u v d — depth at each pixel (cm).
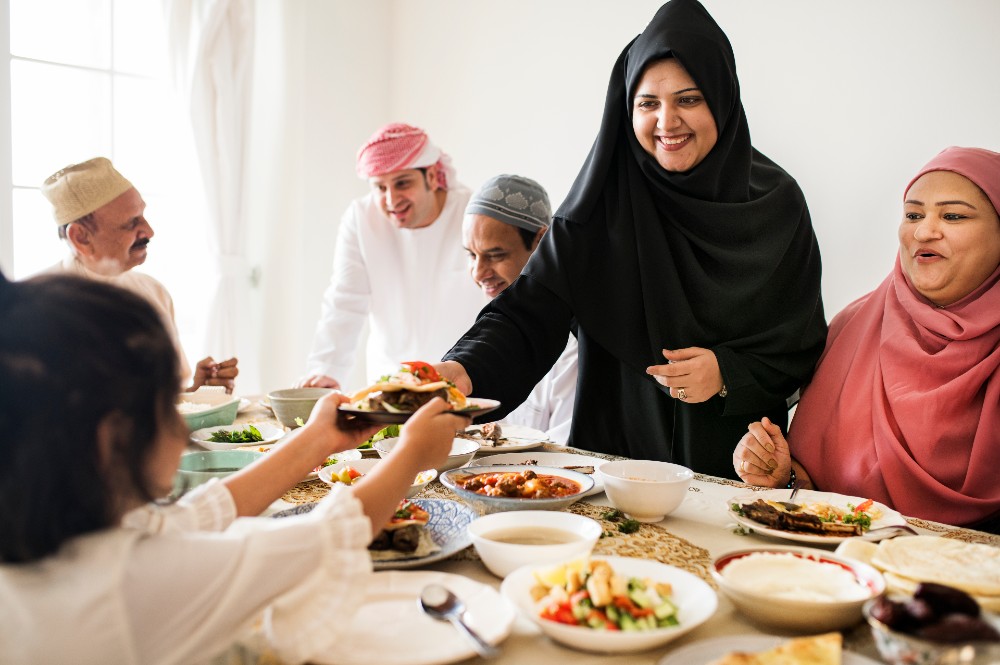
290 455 110
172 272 392
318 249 415
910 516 161
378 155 303
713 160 189
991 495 156
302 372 410
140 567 69
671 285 189
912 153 267
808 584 96
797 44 290
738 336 190
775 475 161
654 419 194
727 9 307
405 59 434
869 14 272
